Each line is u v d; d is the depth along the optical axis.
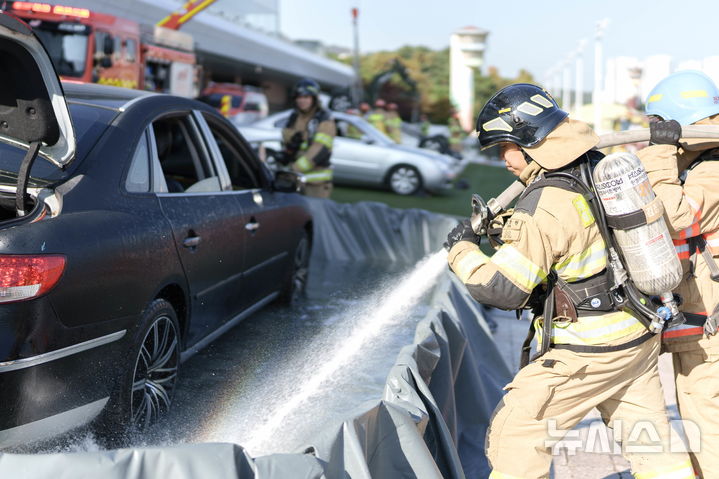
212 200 4.26
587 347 2.42
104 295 2.97
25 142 3.00
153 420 3.45
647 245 2.33
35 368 2.65
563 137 2.41
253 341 5.06
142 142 3.63
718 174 2.71
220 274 4.26
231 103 26.44
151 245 3.35
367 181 15.54
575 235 2.34
